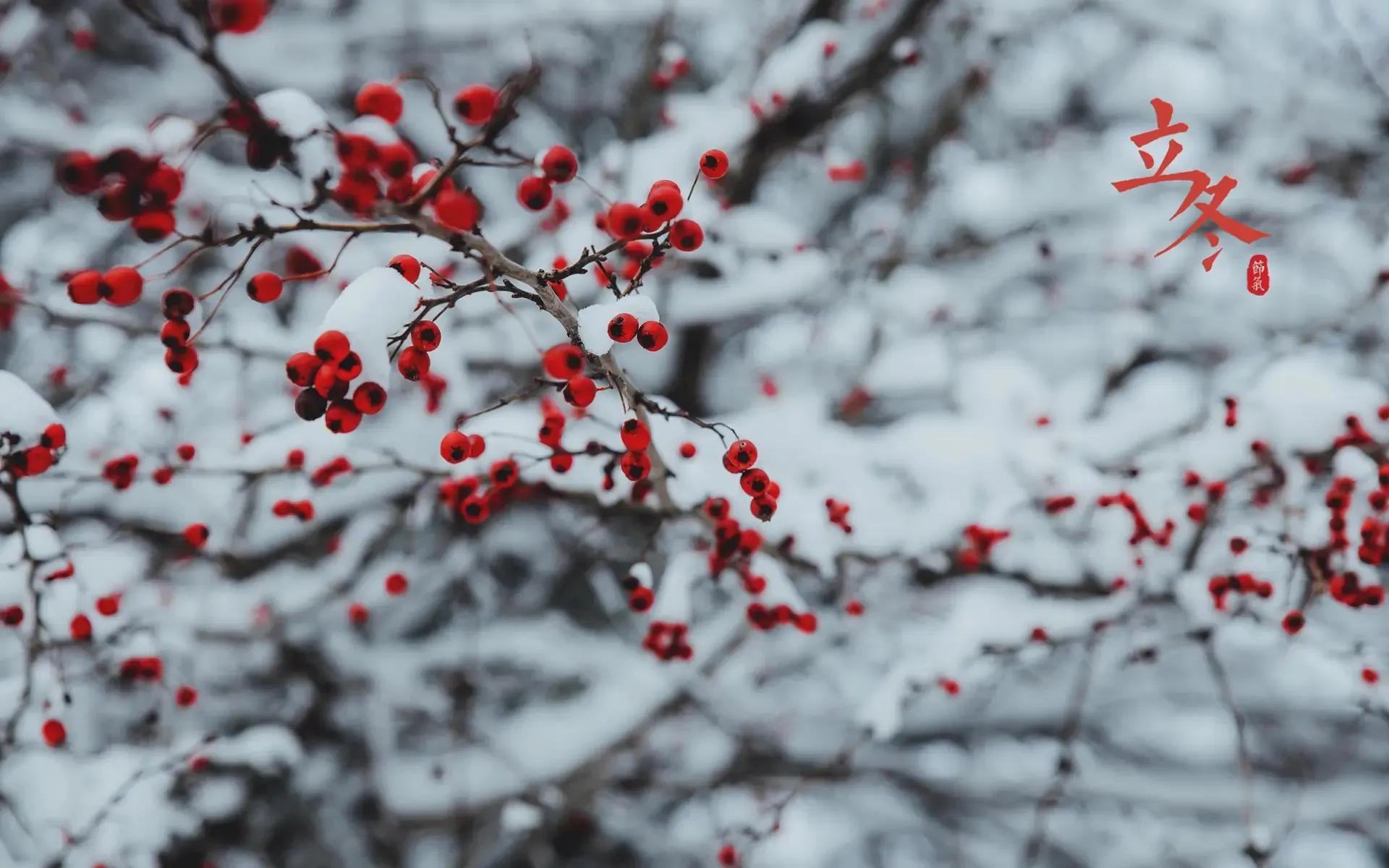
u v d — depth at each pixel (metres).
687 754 4.83
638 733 4.11
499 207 4.72
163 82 4.11
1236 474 2.97
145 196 1.18
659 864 5.26
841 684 4.75
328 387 1.28
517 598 4.84
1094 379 5.05
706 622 4.65
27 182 4.52
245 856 4.08
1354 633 3.79
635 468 1.59
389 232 1.31
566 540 4.67
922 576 3.72
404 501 3.67
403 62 4.81
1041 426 4.04
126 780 2.93
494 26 4.13
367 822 4.53
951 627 3.10
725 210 3.77
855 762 4.34
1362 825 4.50
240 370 3.71
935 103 5.25
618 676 4.33
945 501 3.54
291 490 3.48
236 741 3.28
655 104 4.82
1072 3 4.93
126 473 2.41
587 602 5.49
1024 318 5.16
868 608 3.97
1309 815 4.14
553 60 5.44
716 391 5.63
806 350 5.37
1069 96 6.10
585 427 2.75
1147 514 3.18
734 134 3.85
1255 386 3.11
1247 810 2.68
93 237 4.57
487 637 4.44
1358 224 4.76
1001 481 3.53
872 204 5.84
